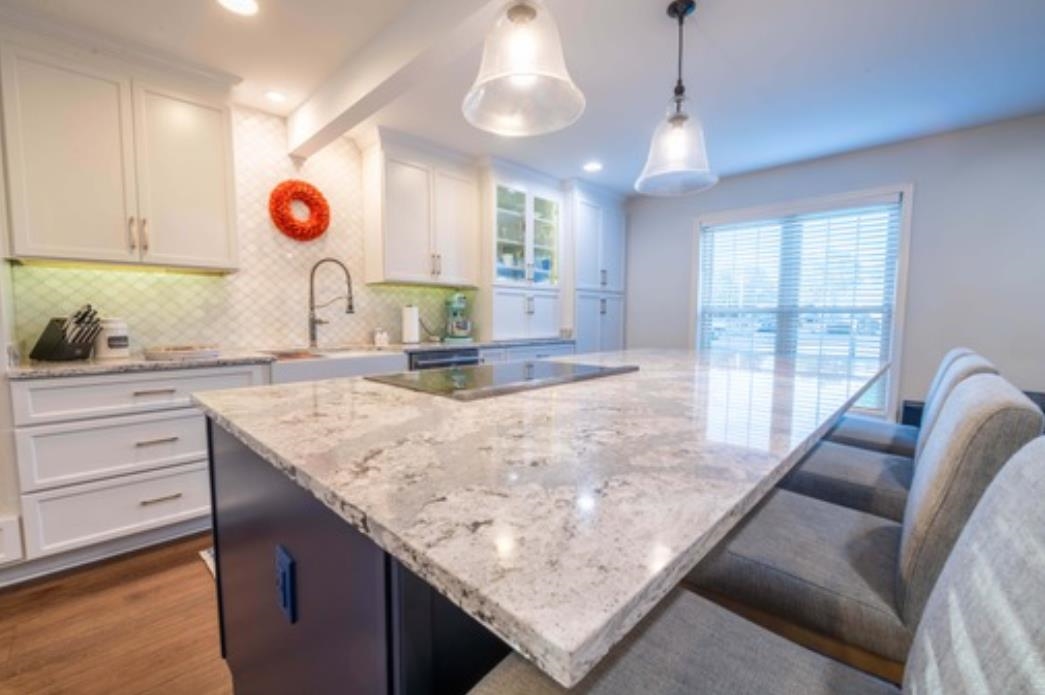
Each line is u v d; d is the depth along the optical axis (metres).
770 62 2.37
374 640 0.66
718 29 2.10
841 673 0.65
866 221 3.66
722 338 4.46
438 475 0.67
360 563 0.68
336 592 0.75
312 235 3.11
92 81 2.13
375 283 3.42
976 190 3.20
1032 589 0.38
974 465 0.72
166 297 2.62
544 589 0.40
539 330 4.20
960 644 0.43
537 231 4.25
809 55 2.31
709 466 0.71
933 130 3.23
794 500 1.20
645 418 1.02
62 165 2.06
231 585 1.24
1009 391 0.82
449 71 2.43
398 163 3.30
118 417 2.03
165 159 2.33
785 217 4.04
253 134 2.90
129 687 1.39
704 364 2.06
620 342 5.00
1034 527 0.42
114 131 2.19
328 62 2.38
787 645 0.70
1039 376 3.05
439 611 0.66
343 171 3.33
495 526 0.51
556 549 0.47
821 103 2.82
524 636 0.37
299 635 0.88
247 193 2.89
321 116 2.62
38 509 1.87
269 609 1.01
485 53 1.43
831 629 0.85
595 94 2.70
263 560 1.02
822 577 0.88
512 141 3.41
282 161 3.02
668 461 0.73
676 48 2.25
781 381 1.57
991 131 3.13
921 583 0.76
